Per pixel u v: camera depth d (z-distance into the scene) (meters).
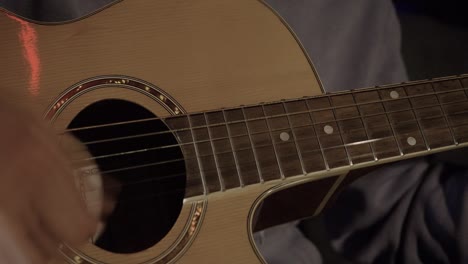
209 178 0.78
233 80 0.88
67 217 0.67
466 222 1.03
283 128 0.83
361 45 1.17
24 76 0.83
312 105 0.85
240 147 0.81
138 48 0.88
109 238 0.96
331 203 0.99
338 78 1.15
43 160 0.66
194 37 0.90
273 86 0.89
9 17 0.86
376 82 1.19
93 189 0.91
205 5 0.92
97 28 0.88
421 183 1.10
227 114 0.83
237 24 0.92
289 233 1.09
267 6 0.93
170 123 0.82
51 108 0.82
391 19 1.20
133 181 0.95
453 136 0.86
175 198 0.95
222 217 0.79
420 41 1.31
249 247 0.78
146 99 0.86
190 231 0.78
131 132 0.90
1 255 0.62
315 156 0.82
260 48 0.90
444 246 1.06
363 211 1.10
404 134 0.85
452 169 1.13
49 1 1.02
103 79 0.85
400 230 1.08
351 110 0.85
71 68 0.85
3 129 0.65
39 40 0.86
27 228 0.65
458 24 1.33
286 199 0.88
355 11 1.16
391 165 1.11
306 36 1.13
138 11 0.90
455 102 0.88
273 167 0.80
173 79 0.87
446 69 1.30
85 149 0.84
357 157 0.83
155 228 0.98
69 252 0.74
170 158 0.90
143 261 0.76
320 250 1.10
